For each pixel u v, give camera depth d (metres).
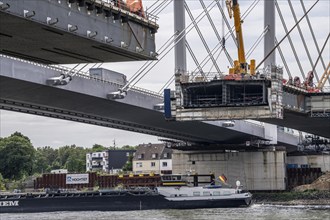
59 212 123.75
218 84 97.00
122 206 124.44
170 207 121.94
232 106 97.44
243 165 153.75
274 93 95.81
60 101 94.25
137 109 109.00
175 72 104.00
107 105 102.62
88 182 144.88
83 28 47.44
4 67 79.88
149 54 54.47
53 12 44.97
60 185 146.88
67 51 50.84
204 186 125.88
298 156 179.75
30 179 179.12
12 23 43.53
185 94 99.19
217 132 139.25
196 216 98.06
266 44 113.44
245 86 96.44
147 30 54.50
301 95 113.31
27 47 49.28
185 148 155.62
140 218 95.94
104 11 49.47
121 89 99.88
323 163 177.75
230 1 115.19
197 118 99.00
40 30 45.28
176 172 159.62
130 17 51.72
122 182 136.50
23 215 115.19
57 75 88.25
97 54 52.31
